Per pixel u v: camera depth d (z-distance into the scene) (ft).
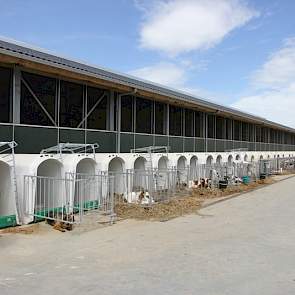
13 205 35.01
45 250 27.35
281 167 119.75
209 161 78.33
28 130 38.11
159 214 41.65
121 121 54.60
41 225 35.14
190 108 74.54
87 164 45.14
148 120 61.31
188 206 47.52
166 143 64.80
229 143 93.20
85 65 43.27
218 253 26.43
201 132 80.43
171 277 21.21
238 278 21.07
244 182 76.79
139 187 51.01
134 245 28.81
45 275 21.61
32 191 36.06
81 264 23.86
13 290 19.15
